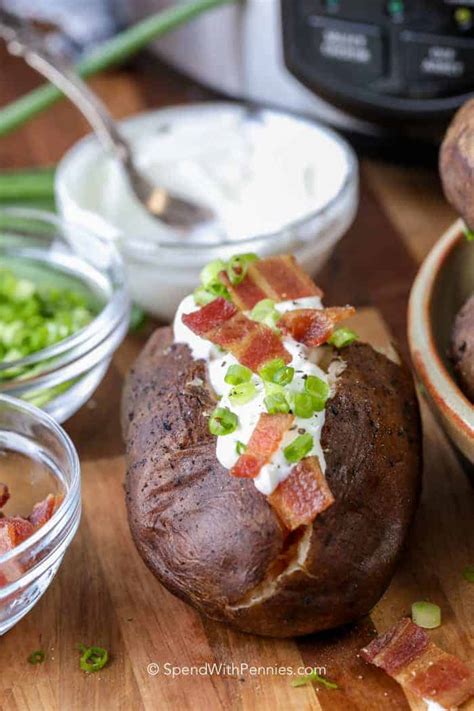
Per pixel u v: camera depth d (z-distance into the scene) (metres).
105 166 0.61
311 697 0.42
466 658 0.43
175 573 0.43
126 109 0.74
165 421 0.44
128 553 0.47
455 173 0.47
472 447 0.45
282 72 0.66
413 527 0.47
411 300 0.49
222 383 0.44
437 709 0.41
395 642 0.43
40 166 0.69
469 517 0.48
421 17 0.60
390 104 0.62
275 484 0.42
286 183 0.59
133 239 0.55
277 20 0.65
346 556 0.42
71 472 0.46
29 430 0.48
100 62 0.66
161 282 0.55
